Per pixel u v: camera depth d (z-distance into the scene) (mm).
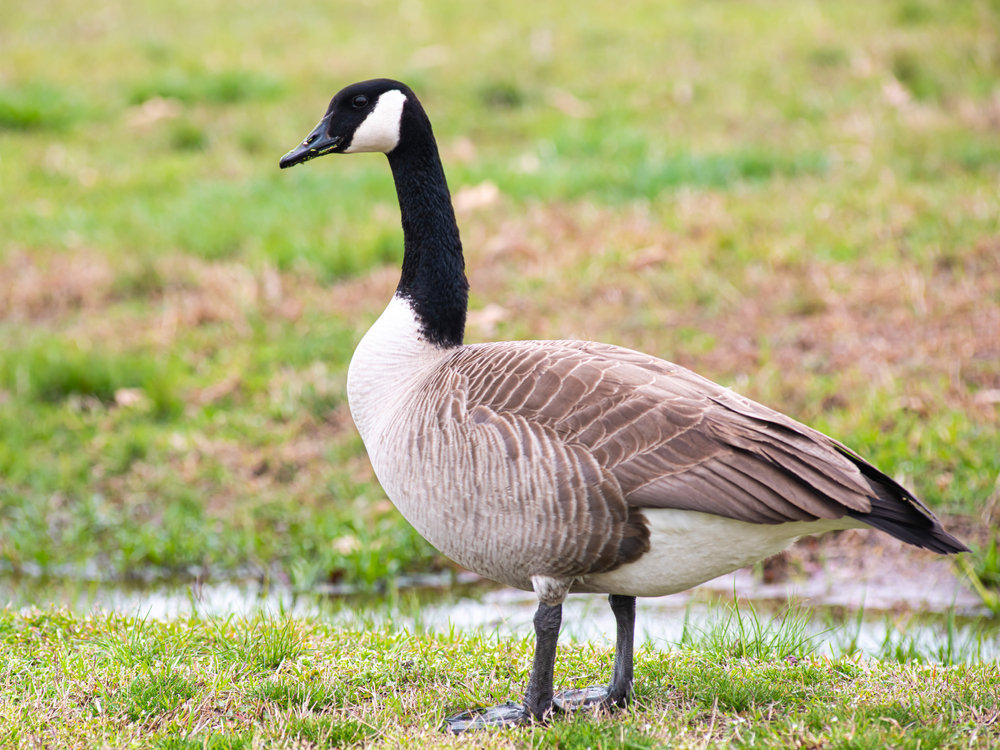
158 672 7102
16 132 21016
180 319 14750
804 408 11859
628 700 6863
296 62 23078
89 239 17031
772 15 23828
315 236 16438
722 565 6402
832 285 14125
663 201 16812
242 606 10141
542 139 19562
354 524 11234
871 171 16938
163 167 19578
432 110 20844
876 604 9844
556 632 6559
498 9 25672
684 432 6203
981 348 12578
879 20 22906
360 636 8008
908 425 11438
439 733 6445
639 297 14375
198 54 23906
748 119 19469
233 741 6309
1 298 15547
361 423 7531
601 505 6160
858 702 6629
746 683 6973
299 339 14188
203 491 11953
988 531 10312
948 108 18984
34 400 13484
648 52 22547
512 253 15727
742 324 13664
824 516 6012
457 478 6418
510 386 6492
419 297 7660
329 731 6391
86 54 24125
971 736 6094
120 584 10836
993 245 14375
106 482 12133
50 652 7578
